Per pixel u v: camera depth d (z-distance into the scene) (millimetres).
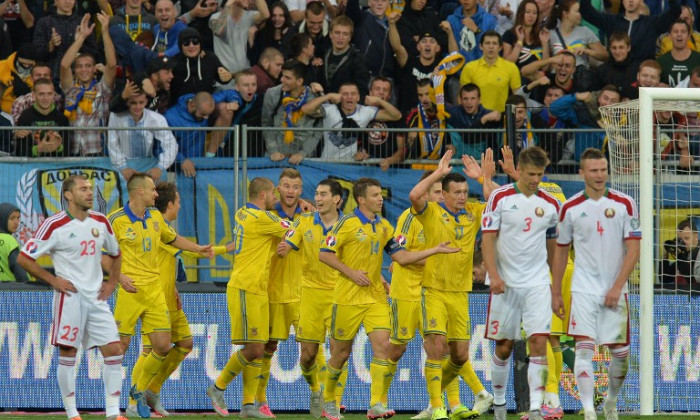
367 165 43062
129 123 47438
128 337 34875
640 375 35125
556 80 50656
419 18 51281
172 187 36969
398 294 33125
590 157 28203
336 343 32969
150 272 34969
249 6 51469
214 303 40188
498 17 53375
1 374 39625
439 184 34469
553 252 29281
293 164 42594
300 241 35312
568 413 39000
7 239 40625
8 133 41562
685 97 34688
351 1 51750
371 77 51031
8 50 50875
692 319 39406
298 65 48031
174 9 51125
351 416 38125
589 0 53031
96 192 42188
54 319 29359
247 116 49000
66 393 29969
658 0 54531
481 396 35438
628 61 51188
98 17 49812
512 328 28672
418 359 40219
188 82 48562
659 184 39500
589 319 28422
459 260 31734
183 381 39906
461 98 49062
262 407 37156
